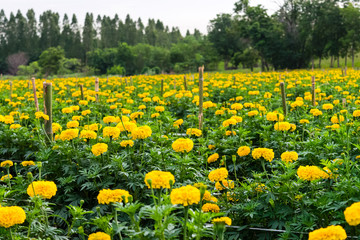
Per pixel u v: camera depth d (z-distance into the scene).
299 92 13.69
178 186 4.16
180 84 17.36
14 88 17.28
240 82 17.70
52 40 166.62
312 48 69.31
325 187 4.11
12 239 2.78
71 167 4.62
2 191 3.64
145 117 7.53
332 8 66.94
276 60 71.50
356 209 2.21
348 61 88.12
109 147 4.82
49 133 5.78
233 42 93.62
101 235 2.51
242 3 72.94
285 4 69.62
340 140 5.39
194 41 128.88
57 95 13.40
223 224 2.30
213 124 7.73
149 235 2.43
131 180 4.15
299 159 4.96
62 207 4.46
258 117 7.01
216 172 3.55
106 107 9.88
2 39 160.88
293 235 3.38
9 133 6.16
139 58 126.44
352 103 9.10
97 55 133.75
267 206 3.68
